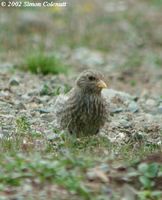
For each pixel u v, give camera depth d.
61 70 21.22
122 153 12.57
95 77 13.72
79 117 13.77
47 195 10.20
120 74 23.86
